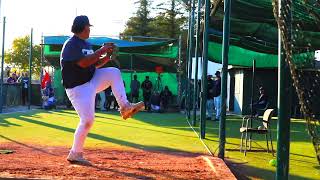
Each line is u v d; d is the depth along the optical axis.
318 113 4.84
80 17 6.53
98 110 23.66
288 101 5.04
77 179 5.45
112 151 8.41
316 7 4.98
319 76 4.82
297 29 5.01
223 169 6.46
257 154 9.66
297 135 14.27
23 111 20.59
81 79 6.50
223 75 8.66
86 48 6.60
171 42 24.86
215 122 18.36
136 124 15.55
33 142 9.62
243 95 24.56
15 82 25.19
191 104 22.16
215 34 16.44
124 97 6.66
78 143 6.63
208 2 11.74
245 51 22.88
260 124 16.88
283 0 4.85
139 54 25.45
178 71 25.47
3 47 18.95
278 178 5.11
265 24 14.95
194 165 6.88
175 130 13.76
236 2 11.24
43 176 5.57
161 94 24.11
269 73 24.30
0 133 11.41
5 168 6.05
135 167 6.51
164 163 7.02
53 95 23.56
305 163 8.89
